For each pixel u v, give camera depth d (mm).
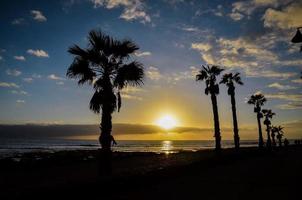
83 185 11312
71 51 17484
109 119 17266
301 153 44219
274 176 18078
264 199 11625
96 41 17516
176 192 13172
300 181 15812
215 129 34344
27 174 22172
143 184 14383
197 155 45344
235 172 20438
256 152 37219
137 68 17641
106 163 16875
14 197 9555
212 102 35344
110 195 12344
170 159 36625
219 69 36125
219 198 11898
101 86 17359
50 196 10172
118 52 17656
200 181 16328
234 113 41219
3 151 76062
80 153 51188
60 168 26781
